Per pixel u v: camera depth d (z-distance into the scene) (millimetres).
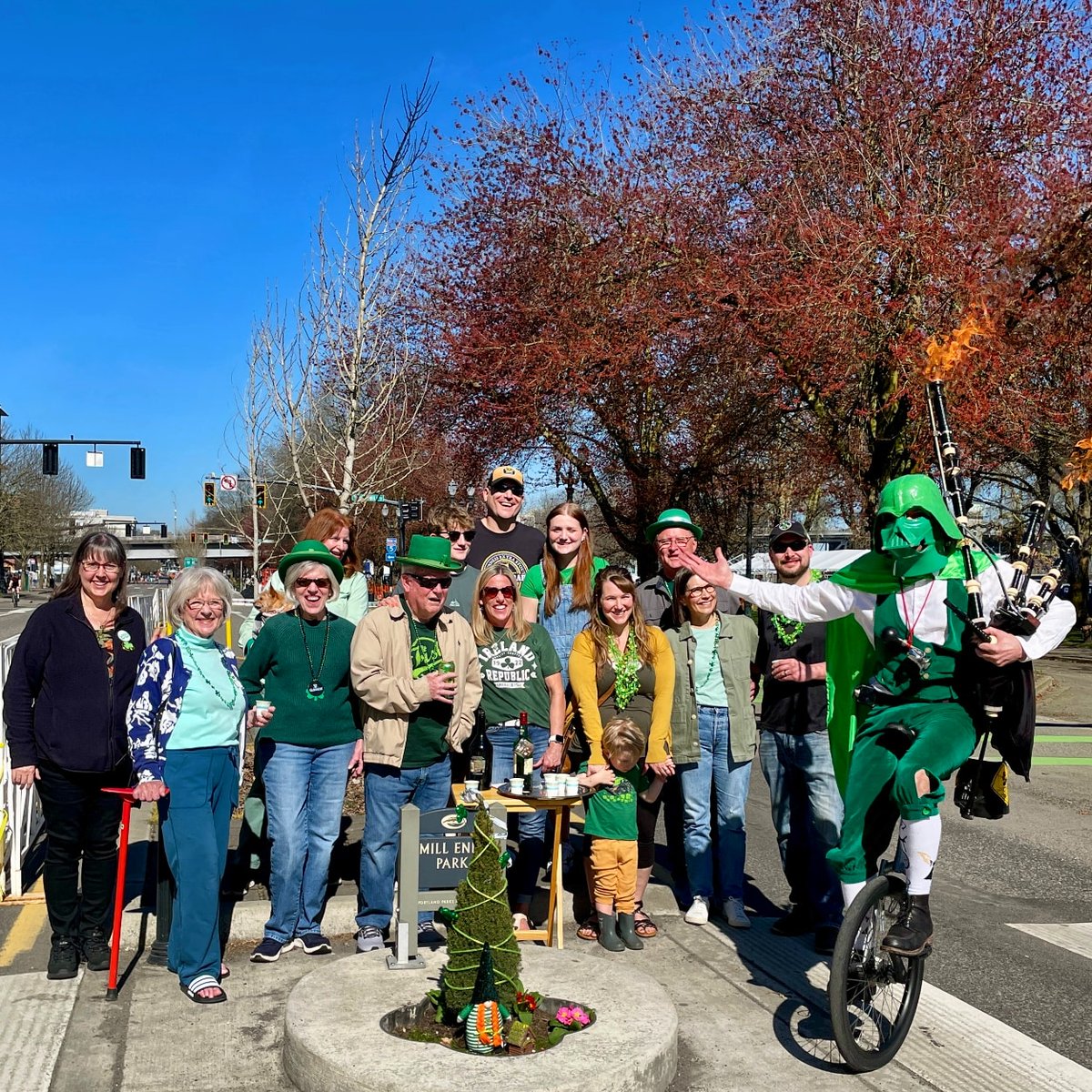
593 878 5266
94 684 4691
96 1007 4391
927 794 3908
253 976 4750
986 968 5195
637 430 22719
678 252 18516
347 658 5023
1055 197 14258
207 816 4594
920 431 15305
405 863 4520
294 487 16859
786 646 5559
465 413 21266
